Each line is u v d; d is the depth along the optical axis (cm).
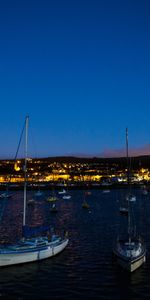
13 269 3697
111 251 4622
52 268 3756
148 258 4125
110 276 3488
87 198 18262
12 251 3738
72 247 4894
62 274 3569
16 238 5797
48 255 4075
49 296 3000
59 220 8662
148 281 3306
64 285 3259
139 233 6247
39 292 3094
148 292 3056
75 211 11212
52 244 4156
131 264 3478
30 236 4081
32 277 3472
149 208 12062
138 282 3291
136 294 3019
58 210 11594
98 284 3269
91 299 2925
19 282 3341
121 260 3641
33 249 3906
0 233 6347
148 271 3578
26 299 2939
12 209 12119
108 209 11869
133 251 3700
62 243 4394
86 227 7225
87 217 9338
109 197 19000
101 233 6322
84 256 4306
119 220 8525
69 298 2952
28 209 12081
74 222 8181
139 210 11338
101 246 4991
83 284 3278
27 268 3744
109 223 7912
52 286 3234
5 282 3334
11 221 8381
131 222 8069
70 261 4047
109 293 3047
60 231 6538
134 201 14912
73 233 6325
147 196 19200
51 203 14900
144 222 8044
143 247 4050
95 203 14850
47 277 3472
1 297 2984
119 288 3159
